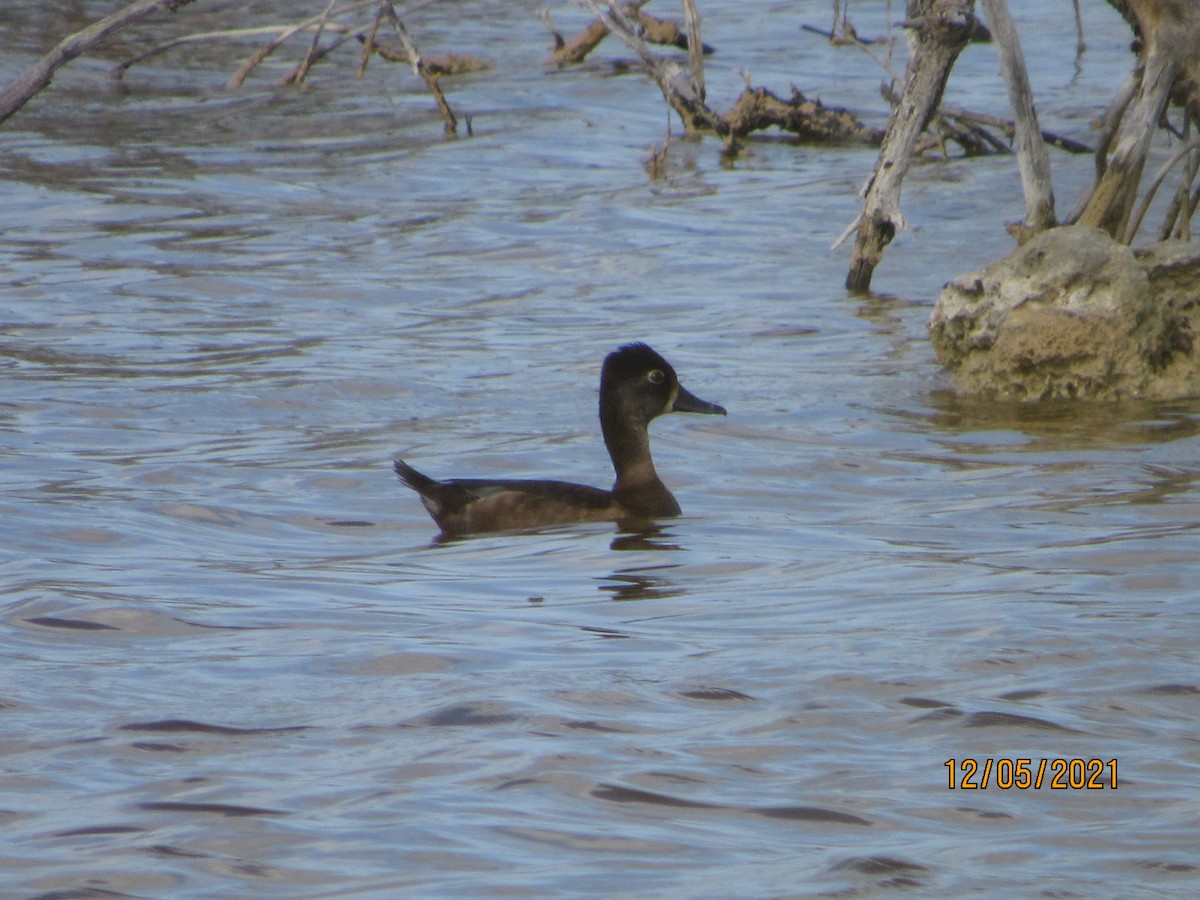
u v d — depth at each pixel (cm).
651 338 1994
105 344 1956
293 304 2178
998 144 3134
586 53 4162
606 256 2456
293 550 1205
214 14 4728
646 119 3591
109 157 3186
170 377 1803
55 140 3328
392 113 3641
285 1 4881
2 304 2158
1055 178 2817
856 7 4962
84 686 841
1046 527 1206
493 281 2311
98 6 4688
